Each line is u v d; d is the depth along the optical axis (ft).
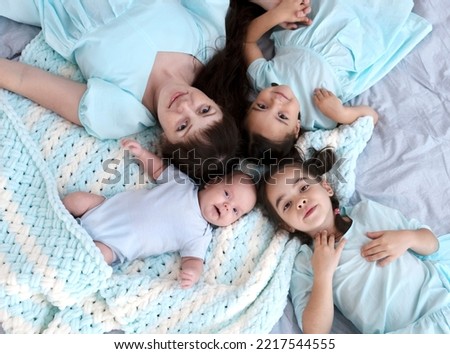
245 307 3.78
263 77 4.58
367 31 4.65
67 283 3.52
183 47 4.38
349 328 3.99
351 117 4.37
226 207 3.96
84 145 4.15
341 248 3.93
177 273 3.91
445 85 4.58
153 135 4.41
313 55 4.49
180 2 4.65
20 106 4.17
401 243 3.93
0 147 3.89
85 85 4.19
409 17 4.72
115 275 3.71
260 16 4.74
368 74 4.60
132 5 4.27
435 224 4.23
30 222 3.72
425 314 3.78
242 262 3.98
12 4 4.30
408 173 4.32
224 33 4.67
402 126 4.48
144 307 3.65
